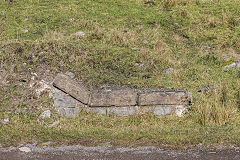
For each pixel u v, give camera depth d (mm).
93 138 5605
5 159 5051
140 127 5984
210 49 8359
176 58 7875
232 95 6688
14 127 5863
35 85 6578
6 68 6957
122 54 7641
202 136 5691
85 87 6531
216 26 9297
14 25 8875
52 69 7000
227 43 8555
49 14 9375
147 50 7879
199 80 7129
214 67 7691
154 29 8867
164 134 5754
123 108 6230
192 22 9430
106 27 8914
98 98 6164
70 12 9523
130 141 5535
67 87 6129
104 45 7965
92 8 9812
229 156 5211
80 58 7336
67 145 5410
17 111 6121
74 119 6121
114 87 6672
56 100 6199
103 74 7027
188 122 6137
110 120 6113
